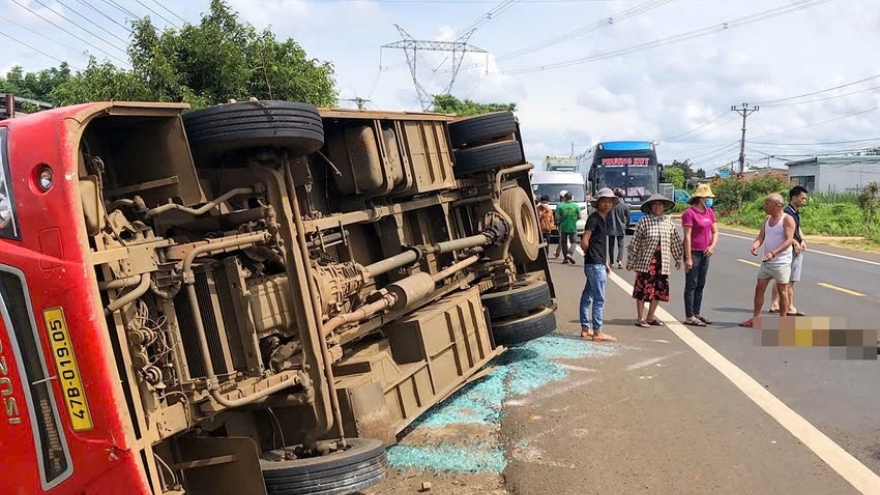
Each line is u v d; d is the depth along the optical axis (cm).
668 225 1055
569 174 2828
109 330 352
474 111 4200
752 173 9556
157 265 377
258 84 1418
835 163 6166
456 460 561
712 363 841
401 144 698
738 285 1504
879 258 2141
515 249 899
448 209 828
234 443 400
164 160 420
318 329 459
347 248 630
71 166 339
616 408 681
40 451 352
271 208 442
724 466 542
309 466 415
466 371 727
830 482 512
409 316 671
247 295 430
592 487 509
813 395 715
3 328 352
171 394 381
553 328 898
